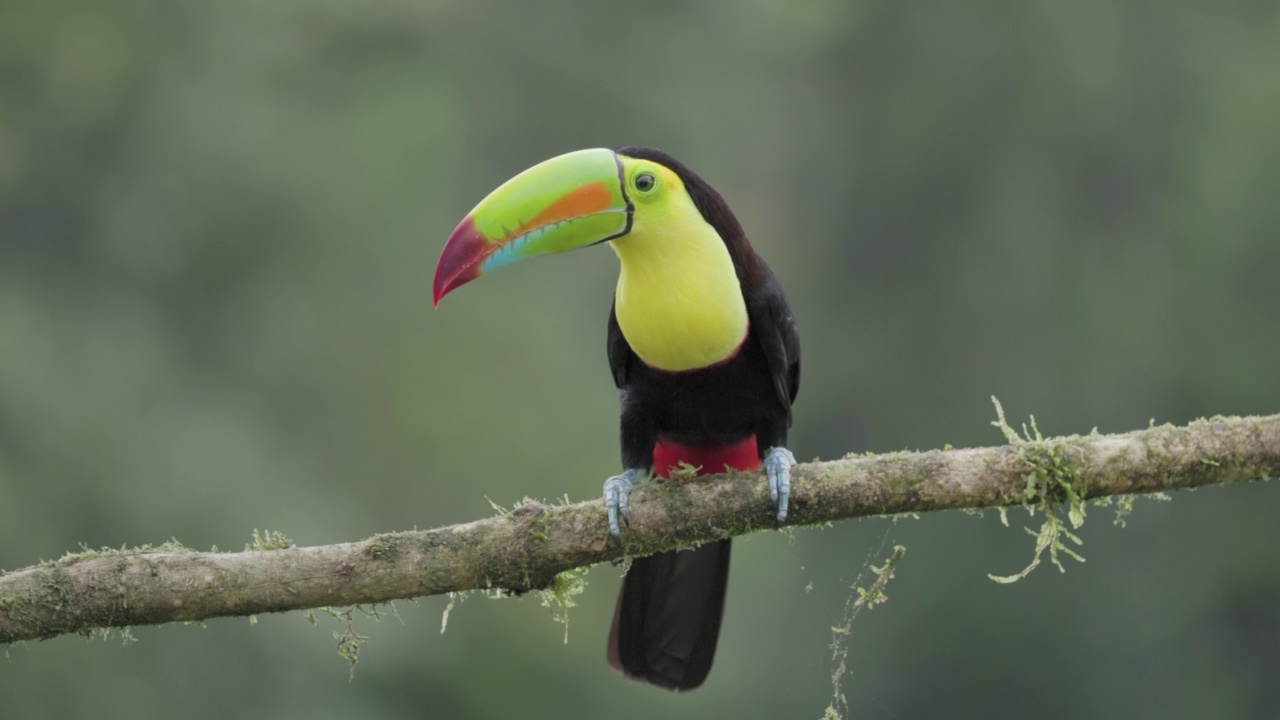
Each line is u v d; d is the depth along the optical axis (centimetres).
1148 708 2058
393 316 1858
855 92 2817
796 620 2120
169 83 1719
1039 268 2550
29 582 537
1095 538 2111
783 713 2061
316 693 1426
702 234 620
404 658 1565
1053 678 2066
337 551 556
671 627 691
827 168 2811
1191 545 2123
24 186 1636
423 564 560
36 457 1371
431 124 1988
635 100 2330
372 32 2027
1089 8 2644
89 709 1234
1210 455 558
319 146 1838
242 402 1662
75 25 1670
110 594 538
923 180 2708
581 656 1761
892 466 573
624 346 673
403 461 1806
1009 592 2078
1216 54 2594
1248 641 2091
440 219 1945
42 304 1551
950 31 2697
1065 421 2441
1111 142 2602
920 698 2086
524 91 2253
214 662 1349
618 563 594
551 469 1912
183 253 1702
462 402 1875
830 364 2675
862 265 2738
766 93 2745
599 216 610
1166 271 2420
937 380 2591
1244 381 2270
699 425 660
